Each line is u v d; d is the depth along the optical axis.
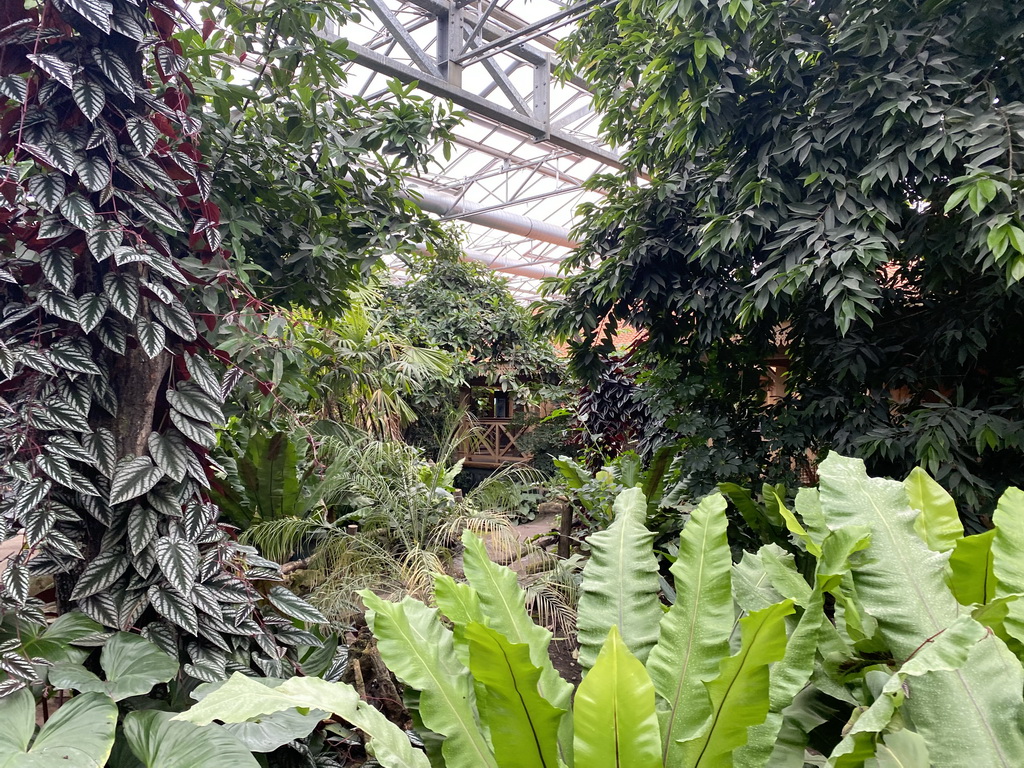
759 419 3.23
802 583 1.59
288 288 2.65
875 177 2.24
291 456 3.12
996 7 2.09
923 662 1.03
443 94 4.44
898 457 2.63
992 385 2.67
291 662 1.81
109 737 1.19
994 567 1.39
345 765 1.92
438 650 1.37
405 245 2.80
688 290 3.08
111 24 1.53
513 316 7.87
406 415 5.19
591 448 6.09
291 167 2.49
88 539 1.64
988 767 1.05
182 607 1.54
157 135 1.61
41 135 1.51
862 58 2.40
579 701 1.09
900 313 2.78
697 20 2.43
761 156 2.60
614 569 1.59
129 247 1.53
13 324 1.57
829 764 0.98
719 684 1.10
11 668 1.27
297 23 2.32
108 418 1.67
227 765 1.23
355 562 3.22
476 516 3.74
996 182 1.86
